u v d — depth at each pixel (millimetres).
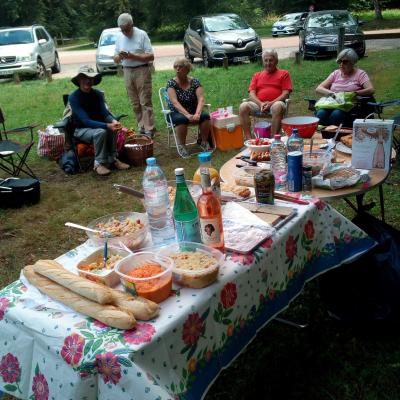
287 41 18438
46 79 12438
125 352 1161
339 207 3678
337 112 4469
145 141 5371
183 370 1310
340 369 2131
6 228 3955
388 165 2301
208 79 10242
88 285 1379
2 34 12914
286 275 1790
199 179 1945
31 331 1347
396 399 1940
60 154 5719
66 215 4117
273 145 2420
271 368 2188
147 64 5914
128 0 31359
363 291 2213
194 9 28094
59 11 36812
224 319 1465
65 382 1237
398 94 7211
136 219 1858
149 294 1341
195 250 1574
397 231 2338
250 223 1783
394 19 22828
